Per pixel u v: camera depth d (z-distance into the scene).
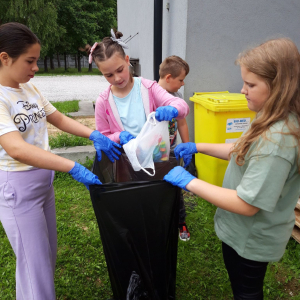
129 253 1.41
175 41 3.65
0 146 1.38
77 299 1.91
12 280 2.02
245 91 1.10
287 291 1.94
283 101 0.98
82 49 1.82
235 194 1.11
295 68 0.97
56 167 1.29
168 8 3.80
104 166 1.70
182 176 1.23
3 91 1.34
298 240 2.22
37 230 1.49
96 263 2.19
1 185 1.42
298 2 3.35
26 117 1.41
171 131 2.23
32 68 1.33
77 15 28.61
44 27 23.83
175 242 1.53
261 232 1.20
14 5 22.81
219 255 2.25
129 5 7.66
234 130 2.84
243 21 3.31
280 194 1.12
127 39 8.23
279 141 0.99
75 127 1.75
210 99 2.94
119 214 1.31
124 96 1.90
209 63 3.40
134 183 1.25
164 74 2.35
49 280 1.53
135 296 1.42
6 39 1.22
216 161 2.88
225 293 1.92
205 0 3.15
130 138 1.81
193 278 2.04
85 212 2.87
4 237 2.47
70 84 16.80
